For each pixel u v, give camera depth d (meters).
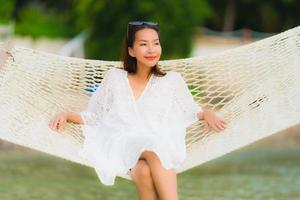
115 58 15.97
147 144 4.04
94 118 4.38
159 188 4.05
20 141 4.42
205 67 4.61
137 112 4.33
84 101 4.63
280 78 4.60
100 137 4.29
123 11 15.74
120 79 4.39
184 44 15.92
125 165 4.12
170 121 4.38
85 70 4.59
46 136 4.42
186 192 6.75
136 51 4.34
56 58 4.54
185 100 4.45
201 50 18.44
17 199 6.30
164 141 4.18
